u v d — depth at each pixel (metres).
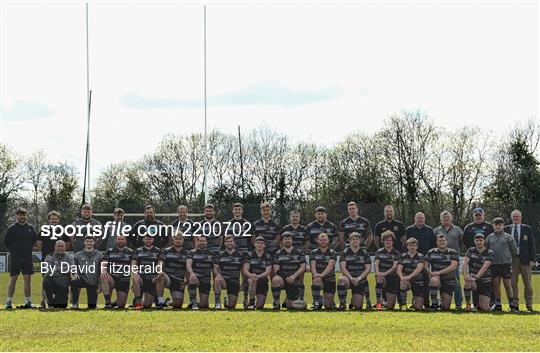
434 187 59.62
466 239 19.45
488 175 59.75
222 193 57.69
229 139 61.28
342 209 25.19
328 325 14.72
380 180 58.47
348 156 60.84
